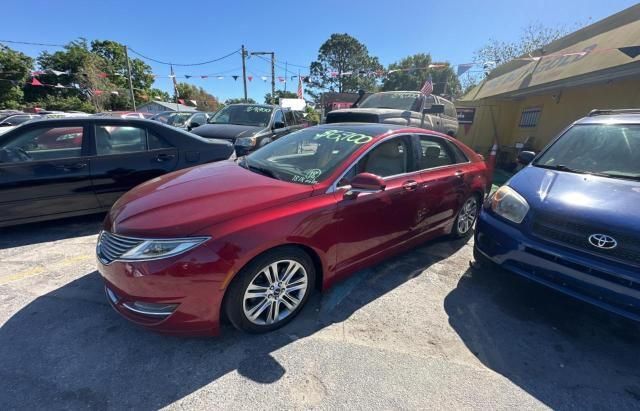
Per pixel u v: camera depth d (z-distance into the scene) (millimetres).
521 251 2447
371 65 50312
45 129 3631
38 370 1883
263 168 2766
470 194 3781
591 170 2852
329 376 1917
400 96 8086
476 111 10742
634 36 5414
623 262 2027
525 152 3660
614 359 2137
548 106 8562
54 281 2818
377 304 2637
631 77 5672
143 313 1942
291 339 2211
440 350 2162
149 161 4145
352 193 2436
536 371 2020
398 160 2947
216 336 2066
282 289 2248
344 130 3084
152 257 1848
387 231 2824
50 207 3650
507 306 2660
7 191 3395
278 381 1871
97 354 2018
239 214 2004
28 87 32531
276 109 8094
